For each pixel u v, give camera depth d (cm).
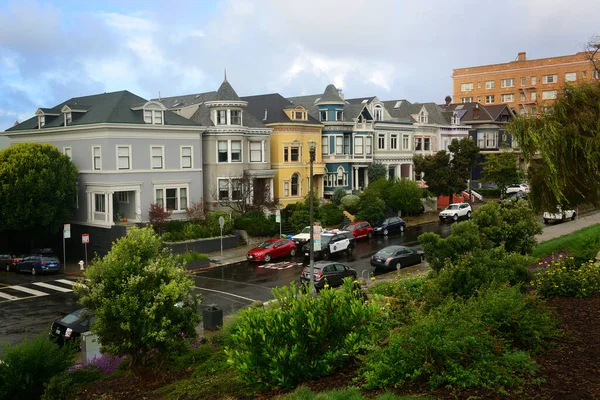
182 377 1369
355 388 911
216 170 4384
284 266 3391
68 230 3559
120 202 4141
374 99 5834
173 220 3975
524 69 9944
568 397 793
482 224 2427
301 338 1034
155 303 1312
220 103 4353
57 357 1377
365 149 5559
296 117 5000
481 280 1416
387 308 1230
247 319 1054
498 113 7412
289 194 4962
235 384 1116
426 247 2003
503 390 823
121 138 3806
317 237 2392
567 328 1121
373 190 4803
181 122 4122
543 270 1738
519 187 6531
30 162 3612
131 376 1443
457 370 874
